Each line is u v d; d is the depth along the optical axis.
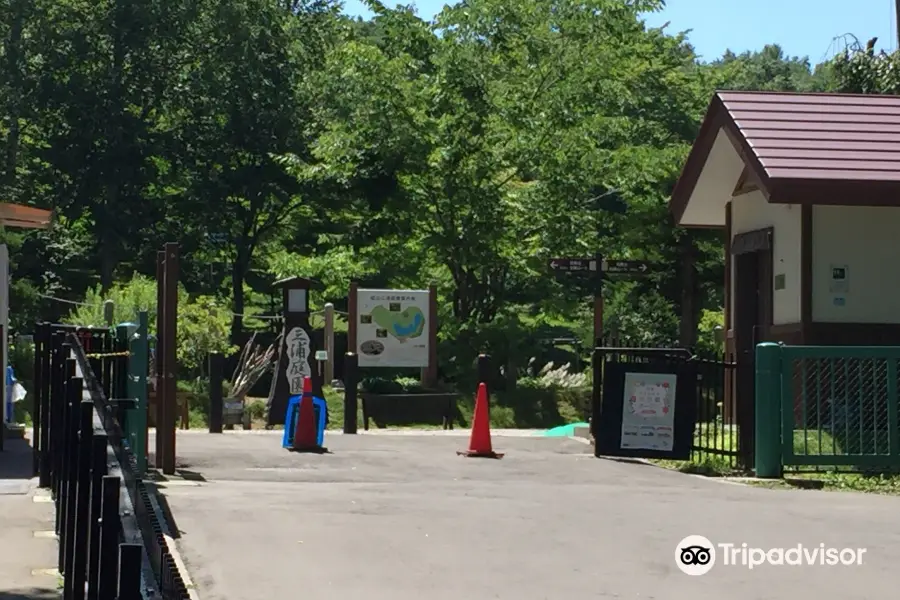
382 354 23.97
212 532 8.91
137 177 36.81
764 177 15.51
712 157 19.12
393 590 7.34
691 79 39.00
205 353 24.94
